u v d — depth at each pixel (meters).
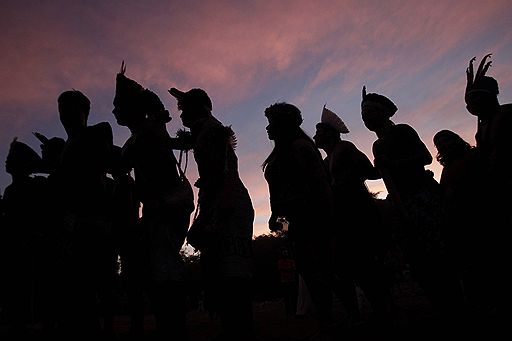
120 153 3.52
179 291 2.94
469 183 3.56
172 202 3.03
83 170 3.19
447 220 3.65
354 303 4.16
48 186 3.23
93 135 3.25
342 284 4.17
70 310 3.03
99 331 3.15
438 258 3.62
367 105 4.21
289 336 4.56
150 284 2.99
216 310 3.10
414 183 3.82
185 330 2.94
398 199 3.83
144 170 3.12
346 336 3.63
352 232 4.16
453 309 3.59
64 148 3.30
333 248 4.15
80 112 3.42
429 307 6.03
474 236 3.51
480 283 3.85
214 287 2.99
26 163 4.70
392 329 3.76
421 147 3.90
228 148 3.11
